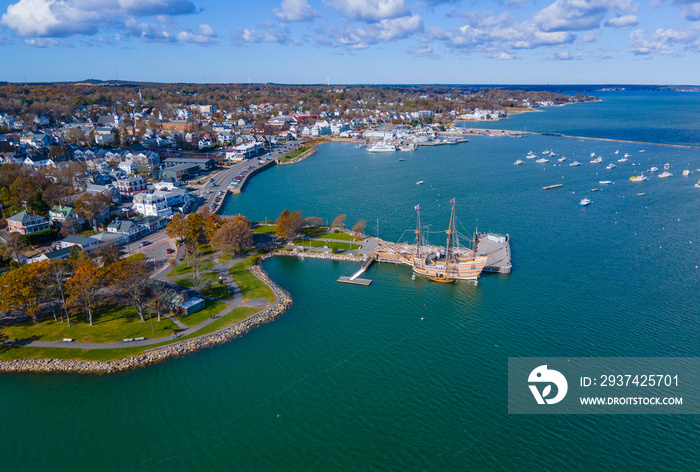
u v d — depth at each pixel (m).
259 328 134.88
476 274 163.38
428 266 167.12
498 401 104.06
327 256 189.25
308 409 102.56
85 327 130.00
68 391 107.56
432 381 111.12
